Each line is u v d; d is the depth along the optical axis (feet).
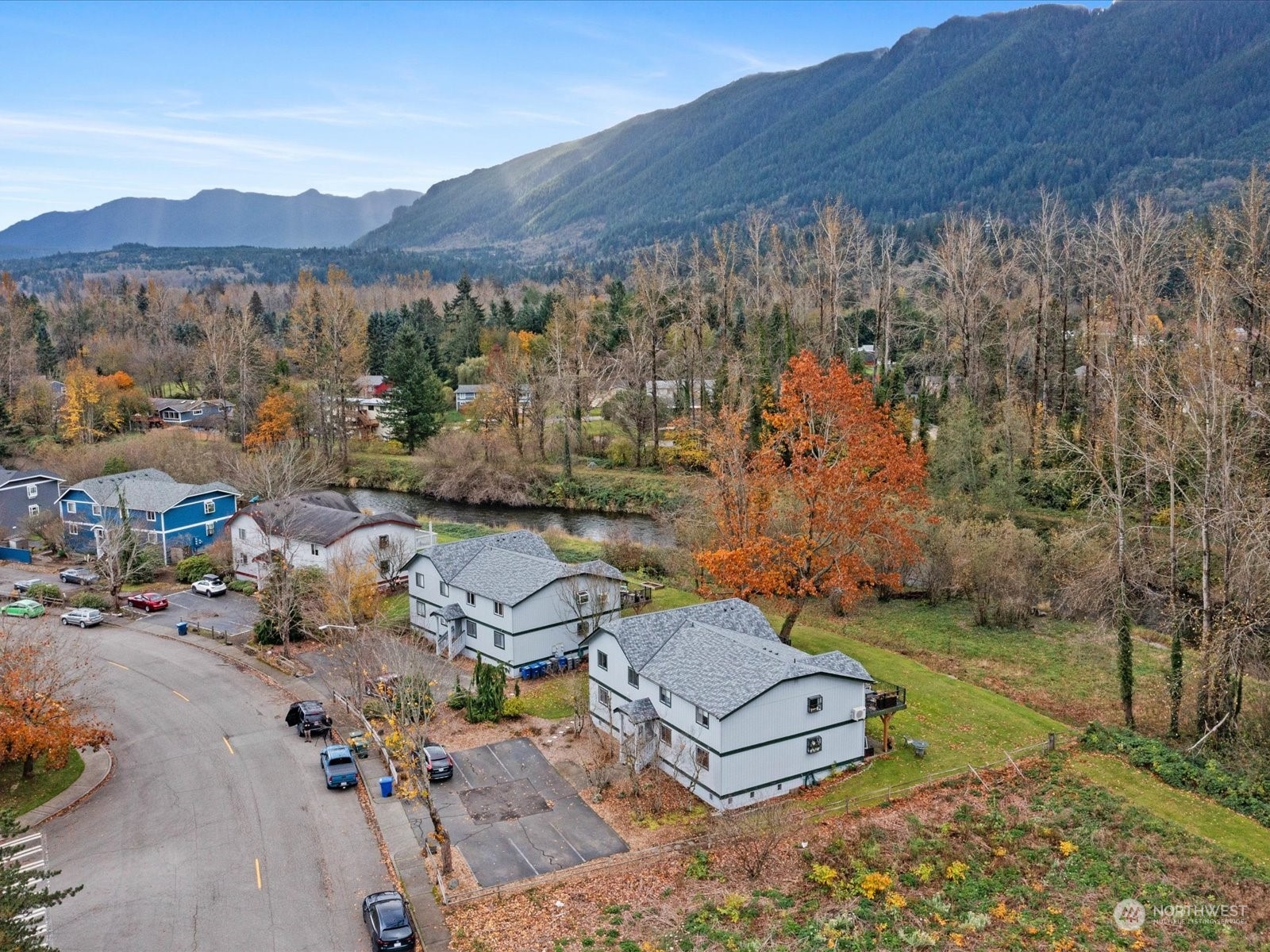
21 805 119.65
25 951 72.54
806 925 91.81
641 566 225.35
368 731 137.18
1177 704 131.64
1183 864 100.01
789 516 186.19
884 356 296.51
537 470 334.24
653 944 89.66
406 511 316.81
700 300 352.08
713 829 110.52
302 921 94.73
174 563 237.86
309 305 458.91
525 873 102.83
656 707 126.52
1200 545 144.97
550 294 547.08
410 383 379.76
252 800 120.57
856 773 123.13
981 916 91.97
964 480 212.84
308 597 189.98
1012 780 120.26
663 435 349.20
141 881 102.06
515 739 137.59
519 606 159.53
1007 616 180.14
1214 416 123.24
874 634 177.47
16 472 277.23
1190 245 184.85
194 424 392.47
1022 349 285.23
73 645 160.45
